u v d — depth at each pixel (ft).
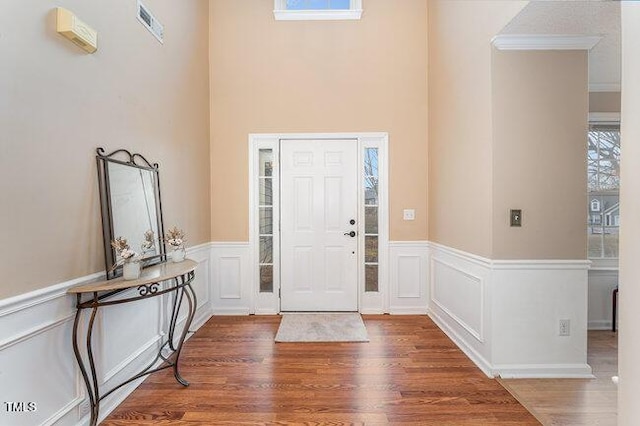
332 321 10.87
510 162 7.29
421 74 11.58
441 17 10.18
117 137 6.45
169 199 8.57
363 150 11.69
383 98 11.57
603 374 7.48
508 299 7.37
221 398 6.59
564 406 6.32
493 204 7.32
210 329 10.27
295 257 11.85
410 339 9.46
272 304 11.80
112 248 6.05
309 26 11.60
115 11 6.37
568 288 7.38
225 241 11.70
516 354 7.39
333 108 11.62
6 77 4.21
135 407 6.28
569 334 7.39
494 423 5.85
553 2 5.85
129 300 5.52
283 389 6.91
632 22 3.49
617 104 10.46
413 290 11.69
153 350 7.70
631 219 3.53
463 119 8.66
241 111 11.66
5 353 4.21
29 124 4.52
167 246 8.22
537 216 7.30
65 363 5.16
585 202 7.30
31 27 4.53
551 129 7.27
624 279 3.63
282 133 11.62
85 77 5.57
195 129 10.34
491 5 7.18
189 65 9.89
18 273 4.37
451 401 6.50
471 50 8.17
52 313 4.89
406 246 11.63
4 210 4.19
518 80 7.24
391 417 6.02
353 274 11.80
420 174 11.61
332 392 6.81
